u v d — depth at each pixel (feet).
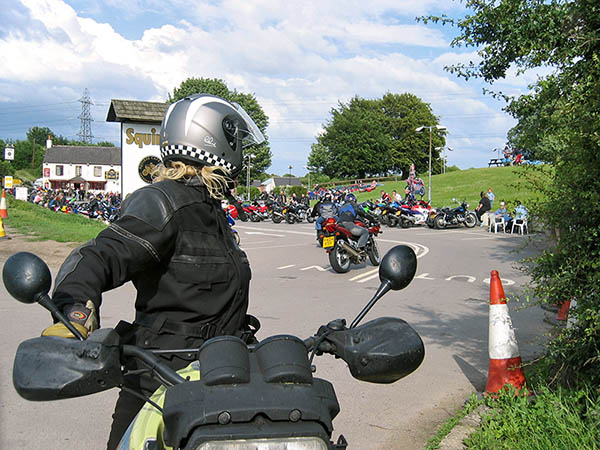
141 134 69.92
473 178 197.36
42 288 5.20
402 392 16.44
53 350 4.73
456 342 21.84
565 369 14.26
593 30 13.10
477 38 15.12
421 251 54.90
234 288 6.62
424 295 31.65
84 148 354.13
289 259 47.83
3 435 13.10
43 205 137.69
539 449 11.30
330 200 43.98
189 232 6.37
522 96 14.19
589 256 13.25
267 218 114.93
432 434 13.55
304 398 4.48
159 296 6.34
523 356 19.49
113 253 5.82
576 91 13.24
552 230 14.16
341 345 5.74
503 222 78.84
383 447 12.88
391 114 315.99
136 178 69.87
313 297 30.60
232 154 7.01
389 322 5.83
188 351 5.73
